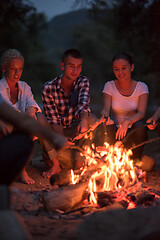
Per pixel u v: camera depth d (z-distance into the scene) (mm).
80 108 3932
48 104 4074
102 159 3385
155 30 10336
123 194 2900
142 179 3688
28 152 1938
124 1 9898
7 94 3631
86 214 2559
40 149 7000
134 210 1973
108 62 42531
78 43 52062
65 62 3832
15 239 1552
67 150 3939
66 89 4086
